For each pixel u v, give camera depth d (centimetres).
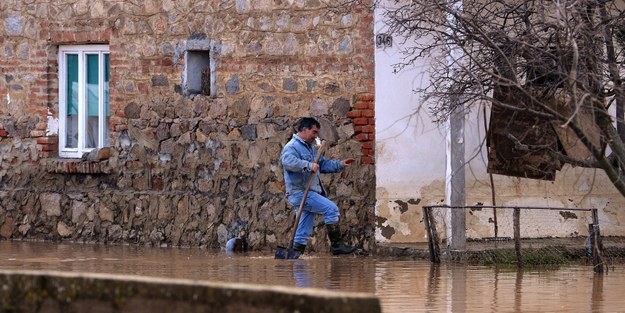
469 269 2289
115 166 2936
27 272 955
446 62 2308
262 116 2748
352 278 2111
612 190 2712
